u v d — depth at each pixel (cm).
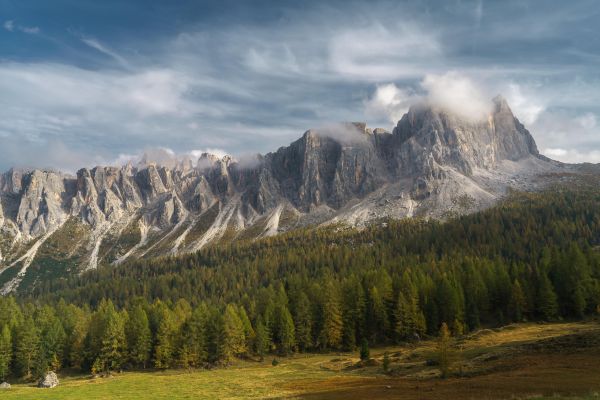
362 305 13475
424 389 5769
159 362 12181
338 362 10775
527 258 19738
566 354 6625
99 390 8444
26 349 12112
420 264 18562
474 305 13025
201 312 13288
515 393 4650
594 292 12362
